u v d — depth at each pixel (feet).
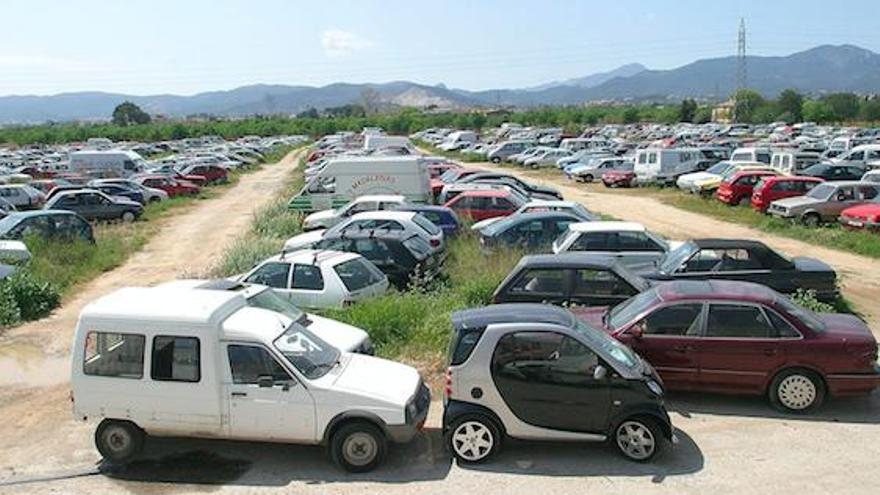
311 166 153.99
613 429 29.07
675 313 34.35
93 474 29.43
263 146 281.74
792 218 87.15
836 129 249.75
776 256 48.34
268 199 133.39
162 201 126.52
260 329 29.50
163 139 354.33
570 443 30.71
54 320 53.98
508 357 29.17
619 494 26.55
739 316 33.88
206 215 113.19
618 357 29.68
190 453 30.78
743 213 98.17
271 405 28.78
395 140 167.84
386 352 41.16
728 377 33.71
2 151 255.70
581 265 42.57
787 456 29.30
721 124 314.76
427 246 58.49
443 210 71.82
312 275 46.52
